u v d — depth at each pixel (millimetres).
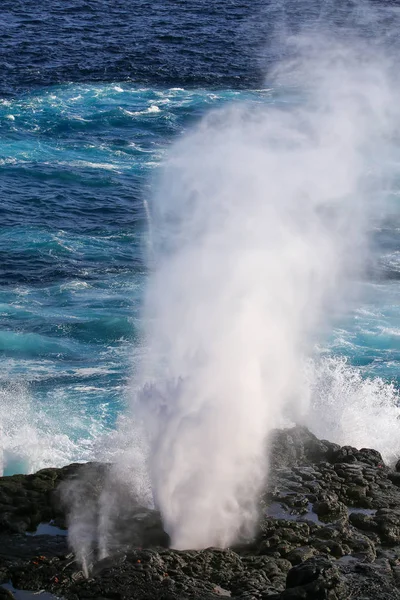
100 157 166250
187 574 50031
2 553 51875
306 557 52062
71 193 149125
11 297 110375
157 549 52375
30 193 148500
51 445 76000
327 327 100188
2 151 166875
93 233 132875
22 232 131500
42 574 49781
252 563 51375
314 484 60219
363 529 56125
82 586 48656
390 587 48500
